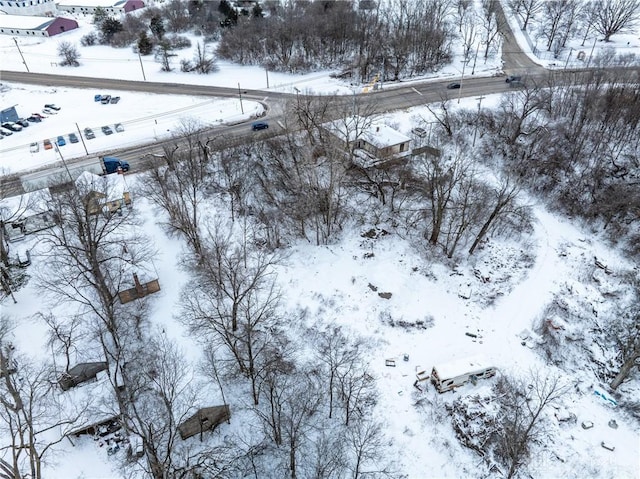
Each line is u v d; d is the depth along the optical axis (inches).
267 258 2231.8
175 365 1585.9
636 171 2802.7
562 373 1846.7
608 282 2240.4
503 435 1579.7
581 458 1556.3
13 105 3612.2
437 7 4677.7
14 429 1577.3
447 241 2255.2
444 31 4365.2
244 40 4431.6
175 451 1517.0
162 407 1593.3
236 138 3014.3
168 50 4650.6
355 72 4111.7
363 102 3499.0
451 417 1665.8
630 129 2970.0
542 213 2650.1
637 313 2095.2
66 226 2121.1
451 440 1605.6
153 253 2228.1
